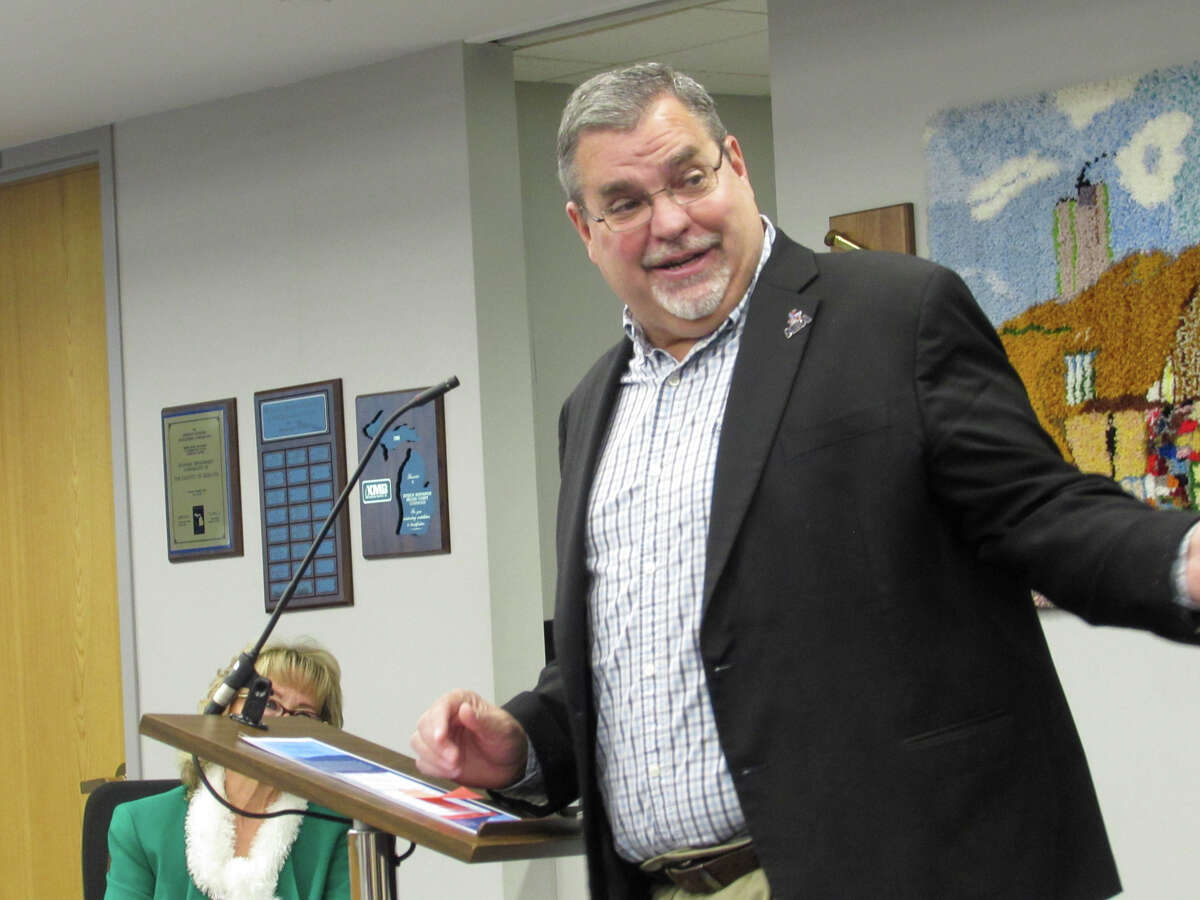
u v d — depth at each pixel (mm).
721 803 1756
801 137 4168
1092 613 1503
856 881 1606
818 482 1690
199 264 5273
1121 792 3678
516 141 4875
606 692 1877
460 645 4707
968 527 1662
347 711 4922
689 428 1870
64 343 5652
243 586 5148
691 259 1850
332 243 4984
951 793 1613
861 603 1656
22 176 5688
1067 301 3709
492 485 4688
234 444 5168
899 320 1708
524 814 2033
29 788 5656
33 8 4227
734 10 5051
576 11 4504
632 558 1857
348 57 4832
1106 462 3652
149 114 5371
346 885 2938
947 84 3930
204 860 2906
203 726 2117
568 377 5914
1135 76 3615
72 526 5605
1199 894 3574
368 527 4867
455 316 4738
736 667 1704
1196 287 3527
